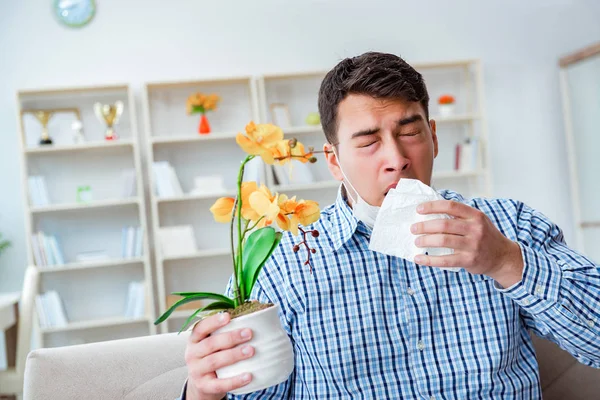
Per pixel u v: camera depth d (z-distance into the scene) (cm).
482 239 89
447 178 480
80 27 446
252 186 87
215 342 83
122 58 450
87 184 443
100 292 443
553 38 493
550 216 489
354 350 115
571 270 106
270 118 459
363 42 474
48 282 437
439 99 461
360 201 112
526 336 120
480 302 115
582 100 468
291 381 120
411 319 115
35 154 438
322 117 116
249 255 91
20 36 440
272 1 466
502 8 489
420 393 112
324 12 471
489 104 487
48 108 439
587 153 468
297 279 120
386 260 118
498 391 112
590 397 138
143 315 423
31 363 125
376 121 106
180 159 454
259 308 86
